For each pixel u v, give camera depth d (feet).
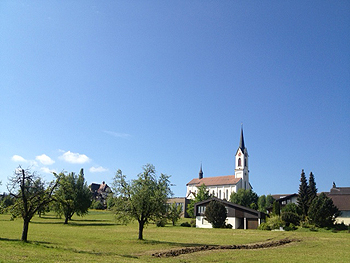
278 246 120.67
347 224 236.43
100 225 224.12
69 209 230.48
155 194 122.62
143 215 125.70
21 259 64.54
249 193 417.28
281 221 219.41
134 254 89.97
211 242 129.49
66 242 112.16
